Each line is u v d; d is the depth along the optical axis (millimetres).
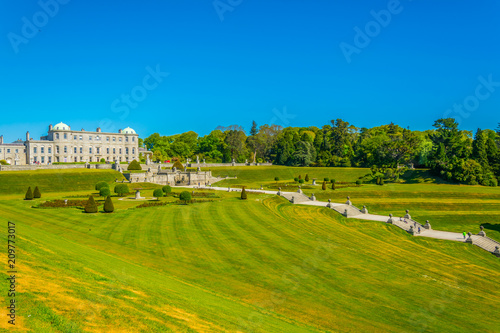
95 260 24797
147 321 15719
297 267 31703
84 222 42812
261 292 25641
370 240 47062
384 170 114750
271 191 83188
